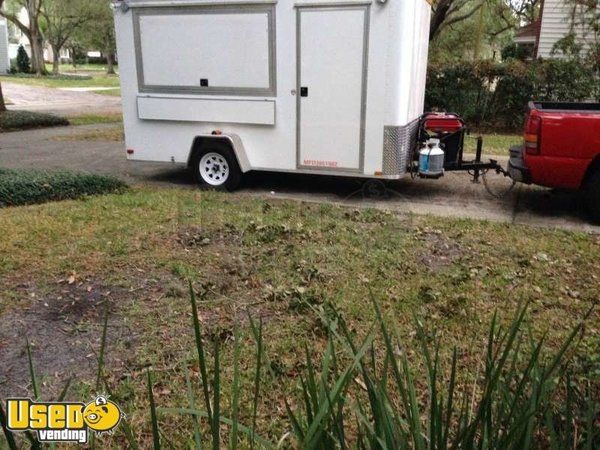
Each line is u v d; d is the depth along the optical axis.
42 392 2.87
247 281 4.37
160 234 5.48
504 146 11.66
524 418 1.54
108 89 30.39
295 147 7.27
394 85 6.63
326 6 6.63
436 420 1.55
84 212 6.18
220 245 5.21
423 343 1.79
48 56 71.00
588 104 6.94
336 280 4.43
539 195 7.65
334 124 7.00
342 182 8.38
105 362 3.18
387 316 3.77
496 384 1.66
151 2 7.37
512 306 3.98
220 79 7.36
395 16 6.43
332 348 1.80
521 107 14.30
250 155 7.55
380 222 6.06
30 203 6.75
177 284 4.27
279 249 5.10
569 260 5.02
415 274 4.58
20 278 4.32
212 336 3.46
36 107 20.64
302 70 6.95
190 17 7.26
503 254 5.13
